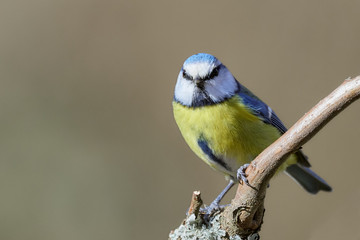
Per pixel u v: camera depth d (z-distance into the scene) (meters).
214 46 12.31
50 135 12.02
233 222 5.73
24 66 12.52
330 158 11.44
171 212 11.38
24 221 11.38
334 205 10.97
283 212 11.25
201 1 12.62
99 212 11.47
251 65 12.02
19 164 11.82
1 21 12.77
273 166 5.40
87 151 11.98
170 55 12.42
